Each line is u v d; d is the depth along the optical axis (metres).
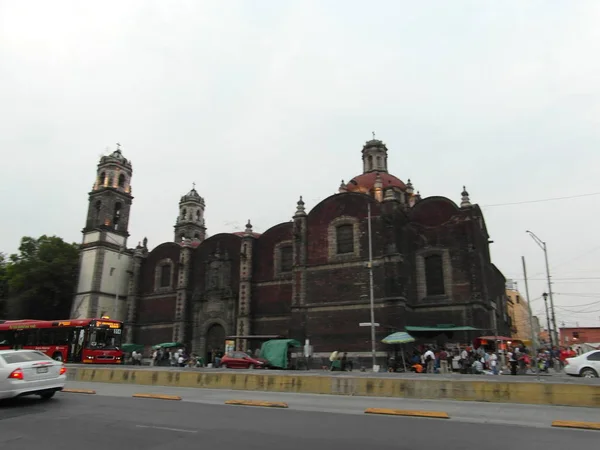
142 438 10.68
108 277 62.59
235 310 51.31
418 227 43.47
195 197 89.81
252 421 12.91
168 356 48.91
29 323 39.38
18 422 12.66
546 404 16.31
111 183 67.44
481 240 43.47
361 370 36.25
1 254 72.69
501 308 52.56
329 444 10.08
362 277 40.81
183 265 56.50
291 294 47.75
